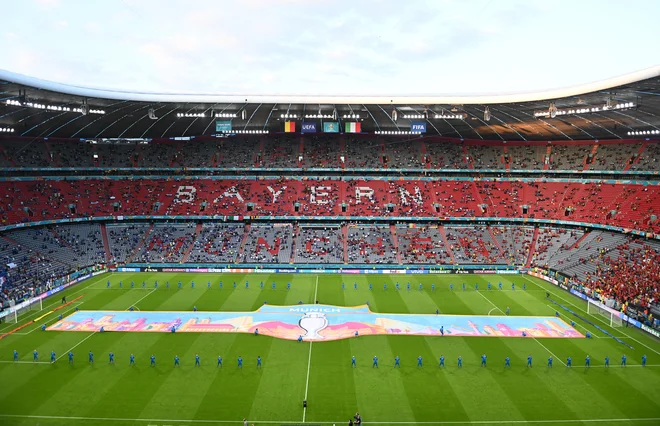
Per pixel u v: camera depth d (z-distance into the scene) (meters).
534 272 76.06
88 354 42.50
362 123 87.69
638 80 46.81
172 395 35.25
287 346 45.09
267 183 94.62
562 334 48.72
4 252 67.56
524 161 95.00
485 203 90.19
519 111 69.81
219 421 31.78
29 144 87.12
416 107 70.62
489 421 32.16
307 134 101.88
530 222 86.31
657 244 66.88
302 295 63.00
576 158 90.69
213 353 43.22
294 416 32.44
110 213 85.62
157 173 94.31
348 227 87.62
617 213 77.38
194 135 97.94
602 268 65.69
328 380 37.94
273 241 83.44
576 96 56.69
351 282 70.62
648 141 84.94
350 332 49.00
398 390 36.34
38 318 52.69
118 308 56.59
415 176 96.44
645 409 33.72
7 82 49.75
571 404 34.41
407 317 53.91
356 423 31.41
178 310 55.88
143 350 43.78
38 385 36.72
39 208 79.19
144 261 78.50
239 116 79.06
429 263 78.31
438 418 32.44
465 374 39.22
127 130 87.81
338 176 96.38
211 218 87.38
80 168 88.81
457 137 99.69
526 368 40.44
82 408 33.34
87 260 75.19
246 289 65.94
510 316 54.53
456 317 54.00
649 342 46.59
